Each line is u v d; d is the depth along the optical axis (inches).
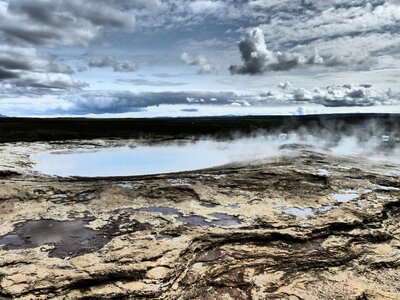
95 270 263.3
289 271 281.3
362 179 519.5
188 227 338.3
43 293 242.2
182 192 450.3
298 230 334.6
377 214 379.6
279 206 401.1
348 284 268.4
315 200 422.3
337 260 296.8
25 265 270.1
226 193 447.5
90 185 484.7
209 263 285.4
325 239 328.8
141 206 399.5
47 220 356.8
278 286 263.6
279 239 324.8
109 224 346.6
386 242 329.1
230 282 265.0
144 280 257.3
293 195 440.1
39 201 414.0
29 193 442.3
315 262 293.0
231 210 386.6
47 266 268.4
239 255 298.4
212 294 252.4
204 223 348.8
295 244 319.9
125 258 278.8
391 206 414.3
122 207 395.9
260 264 287.6
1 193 437.7
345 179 515.8
